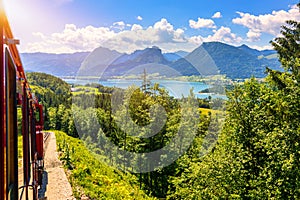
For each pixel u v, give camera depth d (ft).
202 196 46.01
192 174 51.42
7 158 8.36
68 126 163.53
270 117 44.80
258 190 39.91
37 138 40.96
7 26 8.82
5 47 8.55
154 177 71.15
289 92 41.98
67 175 51.90
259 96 48.55
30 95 25.26
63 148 76.07
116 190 53.62
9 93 10.40
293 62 44.78
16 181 11.33
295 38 73.77
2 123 7.24
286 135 38.34
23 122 15.53
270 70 62.59
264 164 42.29
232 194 41.42
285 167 35.32
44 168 55.83
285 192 37.63
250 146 45.47
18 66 14.39
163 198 67.87
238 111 48.06
